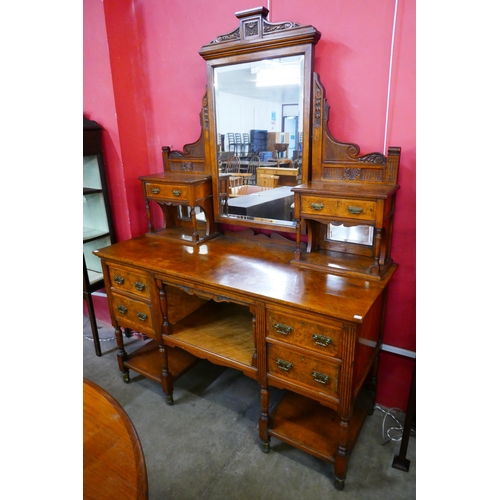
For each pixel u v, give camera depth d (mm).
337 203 1478
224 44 1720
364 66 1522
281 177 1773
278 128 1716
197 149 2035
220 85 1825
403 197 1583
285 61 1618
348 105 1596
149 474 1555
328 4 1538
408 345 1745
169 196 2004
